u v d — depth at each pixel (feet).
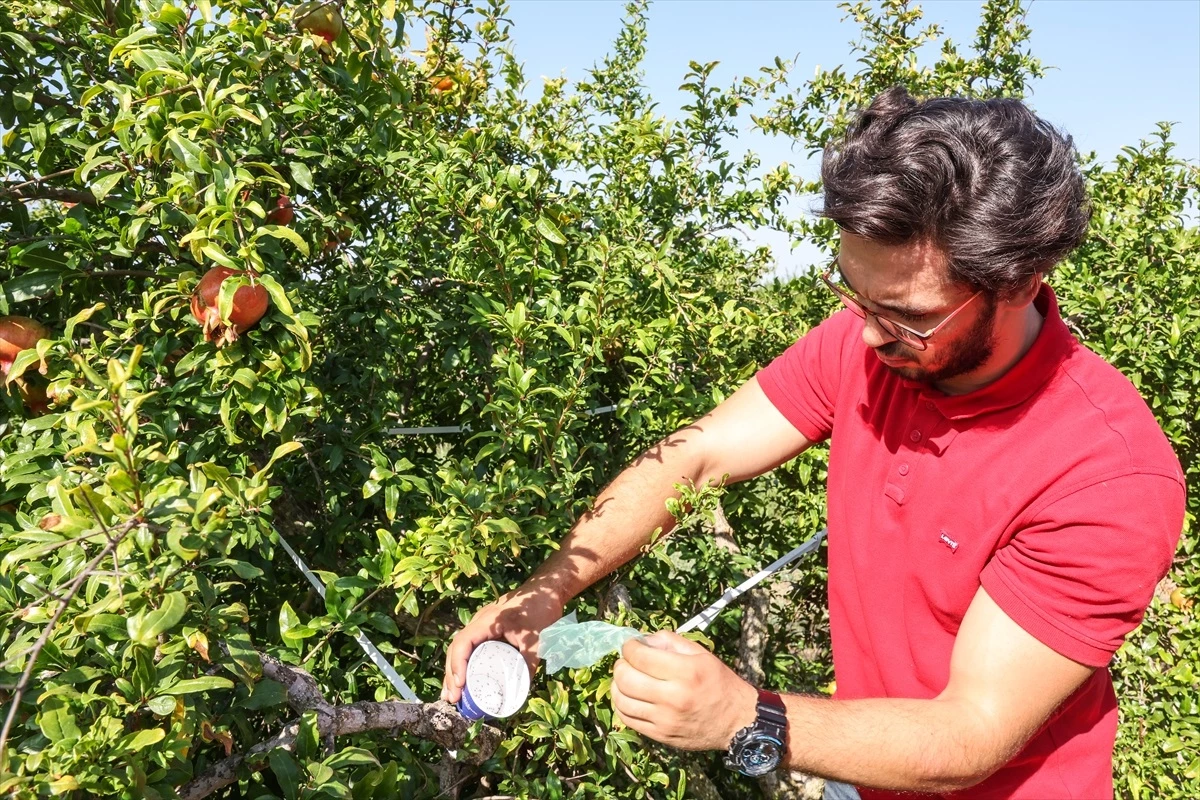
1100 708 5.43
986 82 14.47
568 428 6.93
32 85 6.41
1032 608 4.64
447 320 7.94
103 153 6.08
